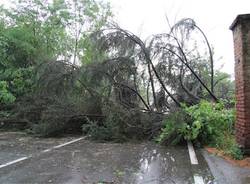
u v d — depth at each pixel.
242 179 7.00
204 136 12.20
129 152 11.12
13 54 20.22
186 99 16.16
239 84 9.22
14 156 10.16
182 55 15.88
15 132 16.81
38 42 22.05
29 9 24.05
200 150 11.34
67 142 13.52
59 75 15.81
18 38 20.42
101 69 15.43
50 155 10.39
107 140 13.96
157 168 8.55
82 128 15.27
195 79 16.80
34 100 16.81
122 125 14.03
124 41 15.44
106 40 15.48
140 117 14.27
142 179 7.41
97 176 7.63
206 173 7.89
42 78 16.06
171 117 12.73
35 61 20.11
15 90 18.91
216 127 12.29
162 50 15.62
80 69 15.64
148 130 14.18
